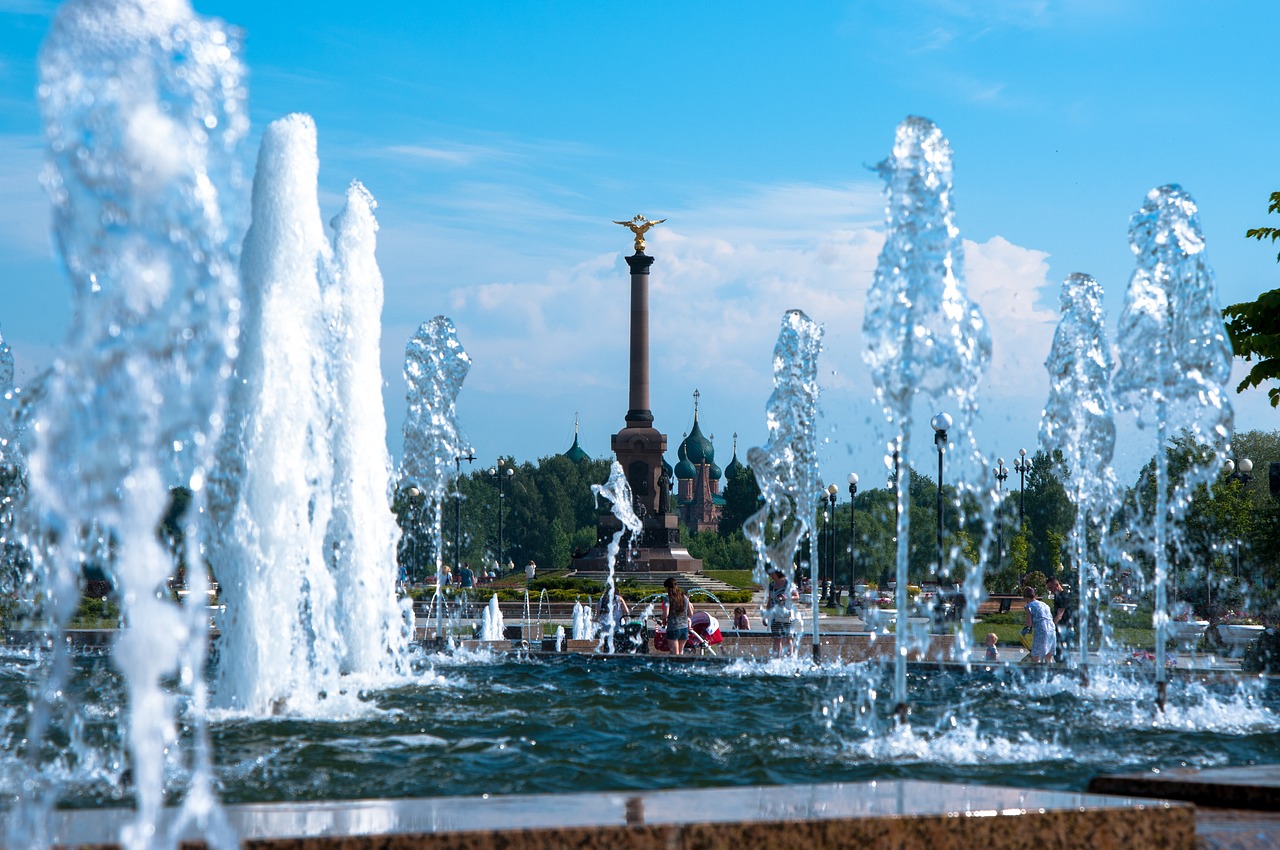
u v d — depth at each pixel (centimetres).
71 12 437
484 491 10606
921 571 5791
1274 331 2378
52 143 435
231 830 429
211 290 446
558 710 1173
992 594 5253
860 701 1255
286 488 1205
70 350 429
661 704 1230
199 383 443
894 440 1030
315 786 805
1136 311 1273
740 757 916
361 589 1541
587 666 1648
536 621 4153
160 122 433
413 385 1980
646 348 7244
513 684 1407
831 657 1797
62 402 429
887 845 458
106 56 435
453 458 1992
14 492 1633
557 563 11506
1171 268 1259
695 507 15288
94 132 430
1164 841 482
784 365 1923
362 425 1567
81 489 427
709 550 11350
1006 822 468
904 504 1034
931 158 1052
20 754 933
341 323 1581
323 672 1271
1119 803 491
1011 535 5400
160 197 431
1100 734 1055
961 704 1242
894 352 1043
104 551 827
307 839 423
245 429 1200
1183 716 1159
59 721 1097
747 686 1398
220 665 1166
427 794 784
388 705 1204
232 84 464
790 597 1902
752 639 2419
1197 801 565
